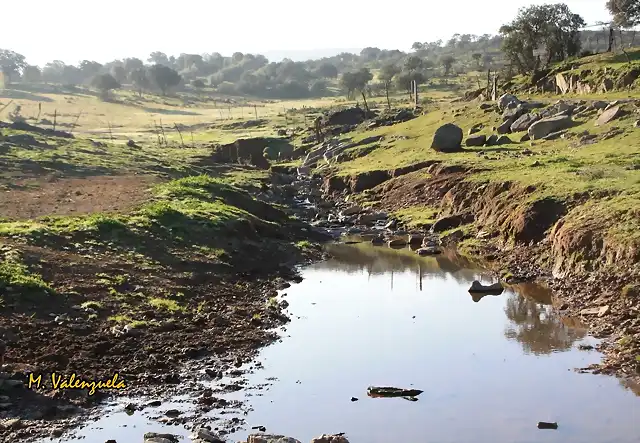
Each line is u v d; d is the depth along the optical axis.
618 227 30.03
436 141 61.81
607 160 44.84
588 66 77.88
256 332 25.14
